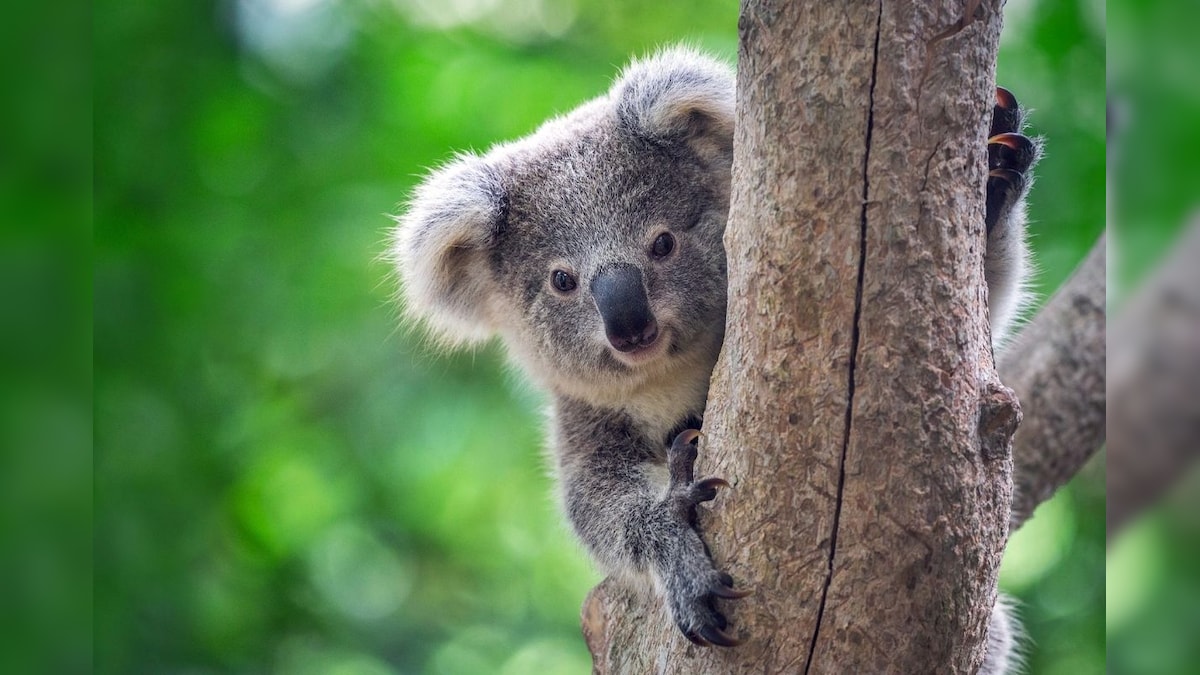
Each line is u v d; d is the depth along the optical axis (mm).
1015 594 9797
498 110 11203
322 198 10523
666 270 5625
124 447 9320
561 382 6074
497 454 10828
